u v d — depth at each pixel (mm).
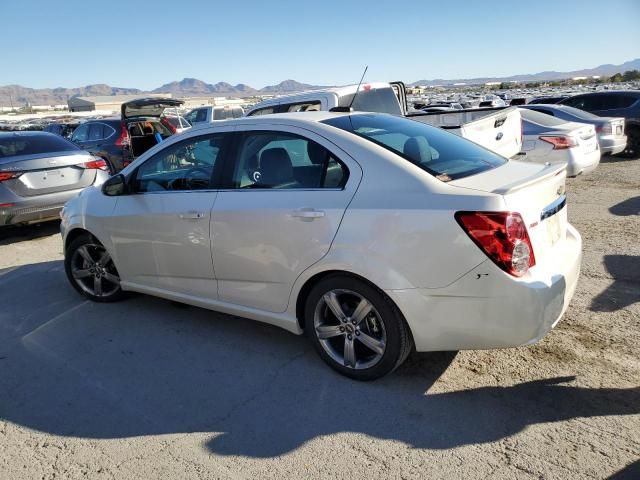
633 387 3068
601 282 4684
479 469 2471
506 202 2680
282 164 3412
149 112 11734
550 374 3244
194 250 3797
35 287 5324
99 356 3787
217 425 2916
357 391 3176
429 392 3121
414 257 2842
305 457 2619
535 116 9047
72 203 4844
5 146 7160
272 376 3406
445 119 8867
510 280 2674
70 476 2566
